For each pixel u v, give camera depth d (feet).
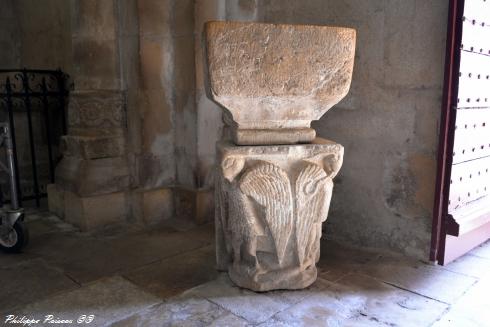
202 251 8.64
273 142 6.71
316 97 6.62
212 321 6.15
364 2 8.31
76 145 10.03
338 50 6.46
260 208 6.70
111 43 9.98
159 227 10.03
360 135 8.77
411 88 7.93
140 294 6.89
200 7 9.45
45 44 12.88
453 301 6.77
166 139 10.47
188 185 10.43
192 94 9.82
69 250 8.66
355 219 9.09
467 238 8.47
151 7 9.64
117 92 10.16
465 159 7.97
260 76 6.25
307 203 6.80
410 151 8.11
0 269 7.74
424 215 8.09
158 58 9.96
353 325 6.09
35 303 6.57
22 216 8.51
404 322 6.19
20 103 13.50
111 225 10.11
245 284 7.02
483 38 7.76
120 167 10.26
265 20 9.95
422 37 7.67
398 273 7.73
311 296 6.88
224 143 6.82
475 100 7.89
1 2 13.69
